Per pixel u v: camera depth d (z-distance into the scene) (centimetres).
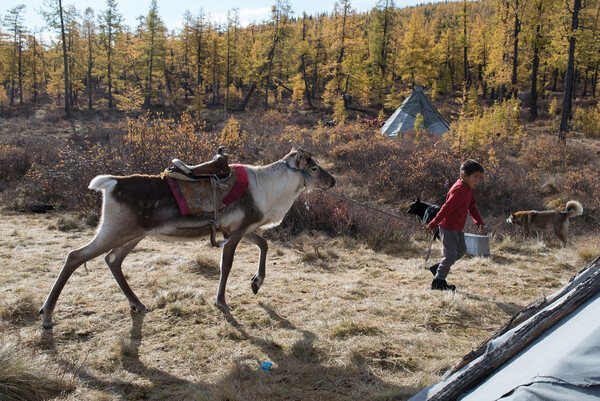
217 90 6481
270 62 5997
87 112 5097
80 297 521
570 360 206
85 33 5928
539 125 3769
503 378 240
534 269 739
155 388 347
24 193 1162
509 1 4225
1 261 655
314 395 346
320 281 633
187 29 6438
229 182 471
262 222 517
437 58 6278
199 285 589
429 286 620
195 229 461
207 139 1190
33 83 6494
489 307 542
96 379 355
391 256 810
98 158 1071
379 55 6619
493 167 1504
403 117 2714
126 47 6656
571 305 255
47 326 434
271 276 647
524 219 1094
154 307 505
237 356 404
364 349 419
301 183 541
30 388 320
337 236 921
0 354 332
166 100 6103
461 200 568
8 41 6181
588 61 4394
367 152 1714
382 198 1292
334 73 5956
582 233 1166
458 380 258
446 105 4853
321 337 448
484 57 5966
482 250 820
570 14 2777
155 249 765
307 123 4259
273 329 466
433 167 1382
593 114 3142
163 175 452
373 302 551
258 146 1947
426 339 444
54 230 887
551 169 1764
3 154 1479
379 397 340
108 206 428
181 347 417
